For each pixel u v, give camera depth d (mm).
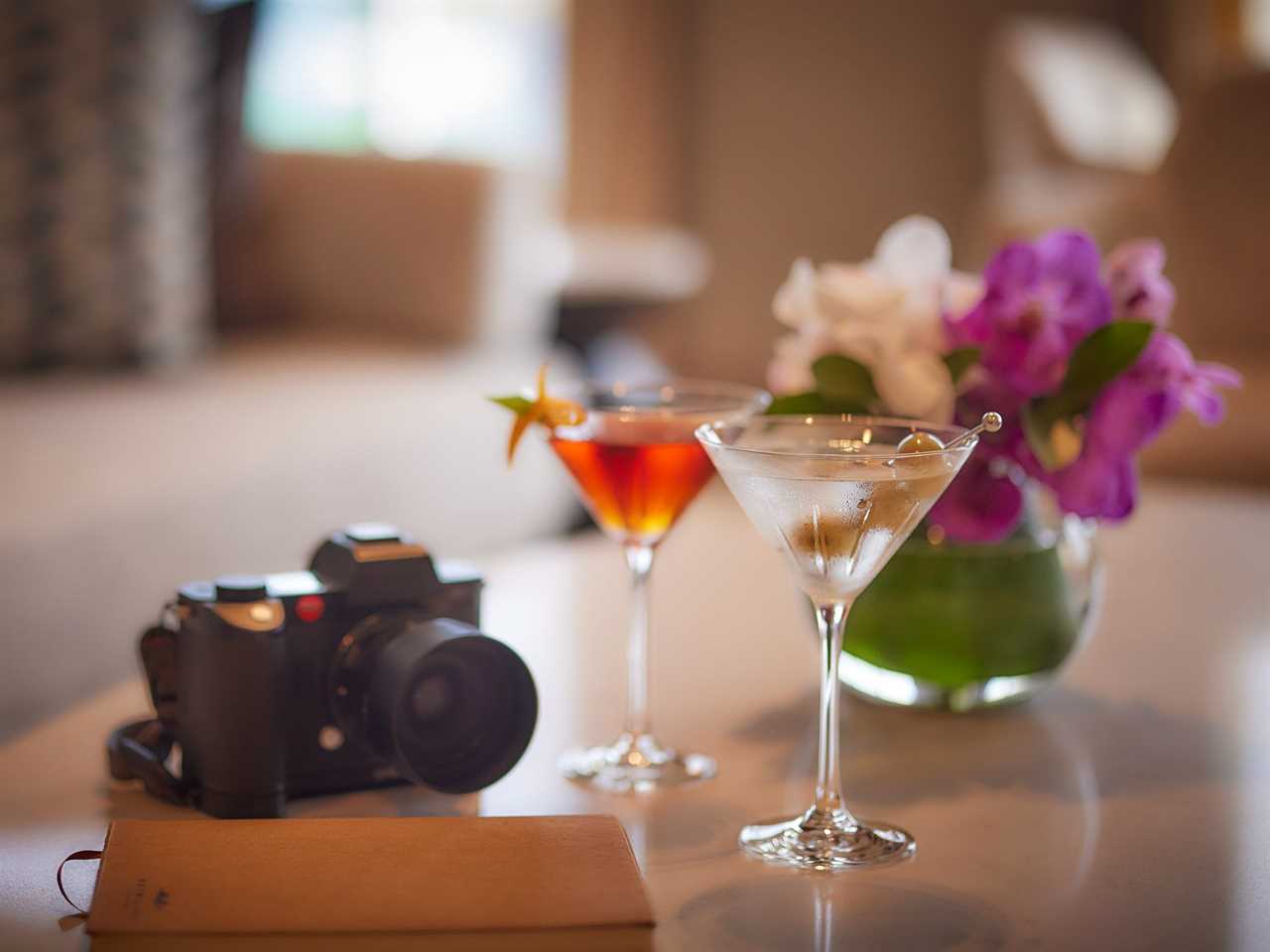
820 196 4371
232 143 2178
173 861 794
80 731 1017
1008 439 977
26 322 1825
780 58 4348
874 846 850
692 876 825
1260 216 2441
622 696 1062
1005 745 988
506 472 2076
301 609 899
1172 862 840
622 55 4238
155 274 1906
